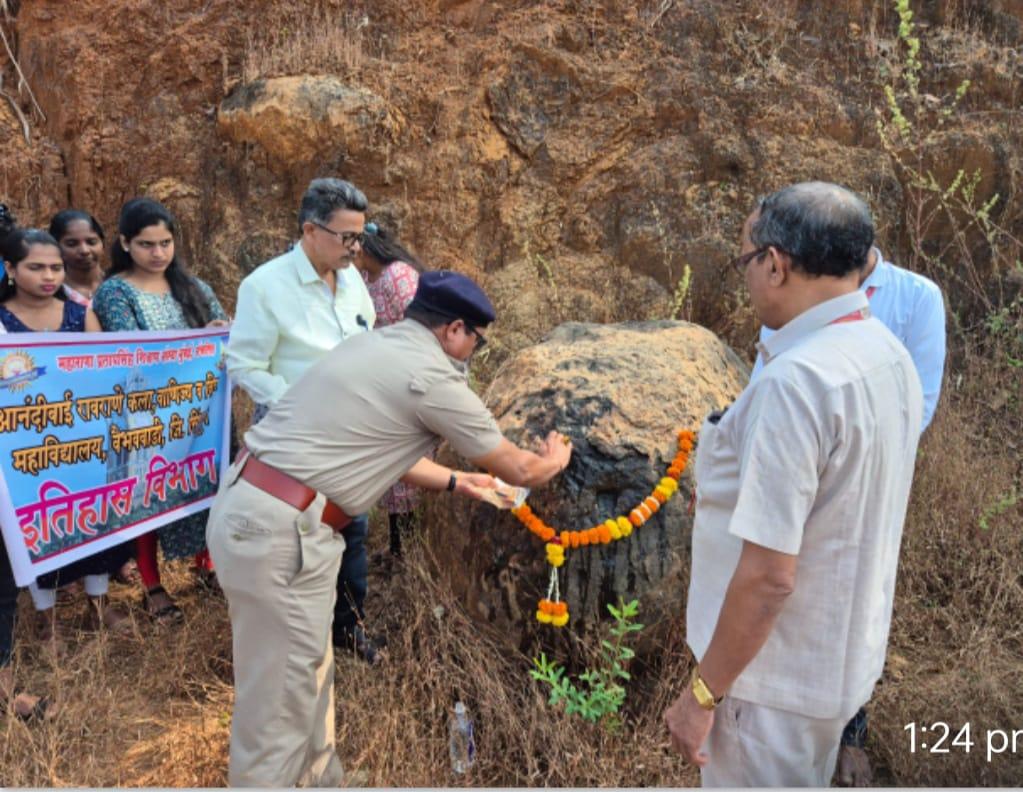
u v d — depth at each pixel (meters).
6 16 6.79
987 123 5.96
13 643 3.76
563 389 3.30
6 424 3.39
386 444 2.69
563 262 6.14
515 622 3.23
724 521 2.14
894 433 2.00
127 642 4.05
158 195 6.19
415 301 2.74
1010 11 6.26
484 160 6.09
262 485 2.67
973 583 4.08
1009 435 5.02
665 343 3.64
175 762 3.27
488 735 3.19
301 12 6.41
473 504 3.28
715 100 6.11
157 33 6.40
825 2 6.23
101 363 3.68
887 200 5.90
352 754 3.26
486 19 6.39
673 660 3.27
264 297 3.47
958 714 3.36
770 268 2.04
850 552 2.01
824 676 2.06
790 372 1.92
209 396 4.18
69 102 6.43
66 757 3.30
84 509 3.67
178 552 4.29
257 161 6.07
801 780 2.16
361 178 6.03
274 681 2.71
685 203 6.04
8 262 3.76
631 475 3.10
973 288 5.81
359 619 3.80
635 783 3.03
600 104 6.21
